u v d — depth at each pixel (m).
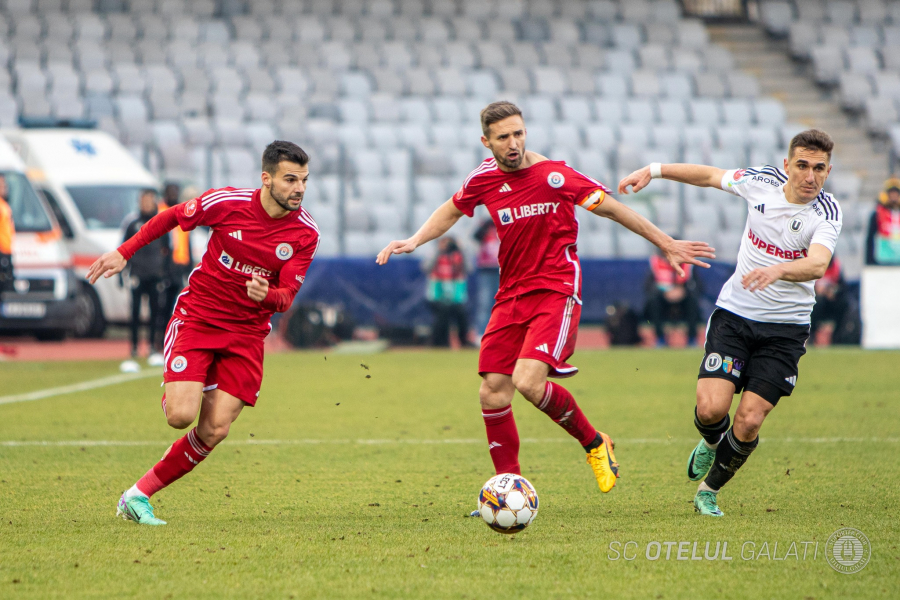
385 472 23.88
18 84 85.31
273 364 52.06
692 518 18.52
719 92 99.12
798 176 18.30
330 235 76.19
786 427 30.67
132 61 91.25
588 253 74.62
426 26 101.50
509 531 16.77
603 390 40.47
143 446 27.38
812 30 106.31
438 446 27.80
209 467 24.58
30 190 59.59
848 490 21.20
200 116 86.62
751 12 115.25
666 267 61.84
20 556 15.68
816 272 17.45
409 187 70.31
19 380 43.41
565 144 87.81
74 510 19.39
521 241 18.47
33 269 58.34
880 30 108.00
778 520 18.23
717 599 13.44
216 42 96.00
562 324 18.17
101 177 65.88
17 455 25.91
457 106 91.44
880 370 47.81
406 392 40.31
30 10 96.38
